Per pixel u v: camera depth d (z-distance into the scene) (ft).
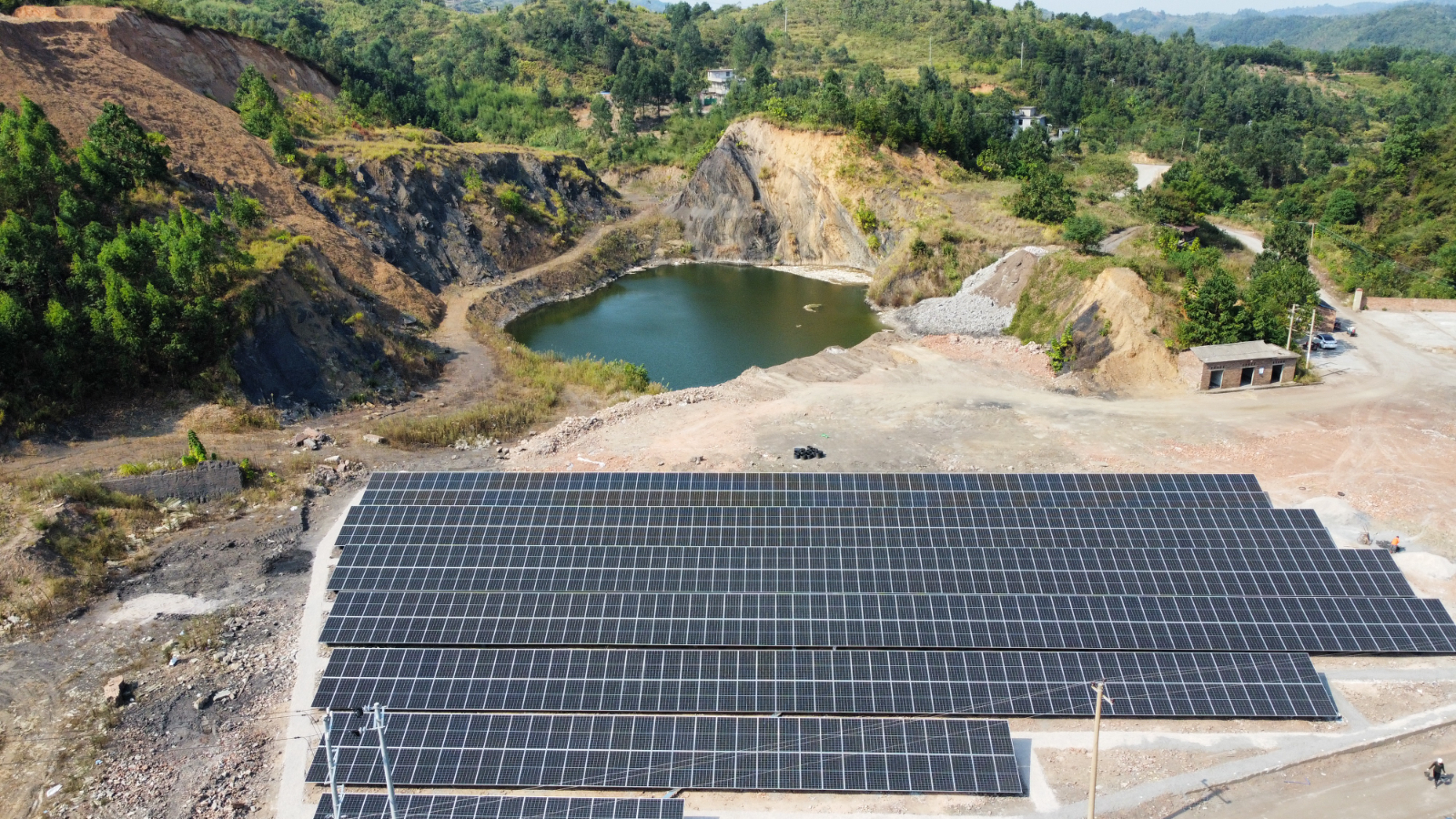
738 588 142.41
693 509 159.53
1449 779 116.26
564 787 112.16
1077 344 273.75
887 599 138.82
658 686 123.95
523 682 124.67
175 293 226.17
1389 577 143.95
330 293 271.69
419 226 390.63
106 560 162.81
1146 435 224.12
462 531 154.51
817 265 474.08
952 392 259.19
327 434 221.66
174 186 280.72
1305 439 217.77
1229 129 630.74
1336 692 131.03
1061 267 310.65
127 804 111.34
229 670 135.85
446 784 111.75
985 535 152.56
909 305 376.27
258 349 234.17
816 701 122.62
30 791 112.88
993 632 133.69
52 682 132.16
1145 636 133.49
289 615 149.48
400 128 455.22
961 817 111.04
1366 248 396.16
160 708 127.75
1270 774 117.60
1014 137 566.36
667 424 238.68
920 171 452.35
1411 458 205.98
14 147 239.30
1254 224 425.28
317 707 123.24
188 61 390.63
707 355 329.72
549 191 480.23
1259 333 258.57
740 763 113.80
